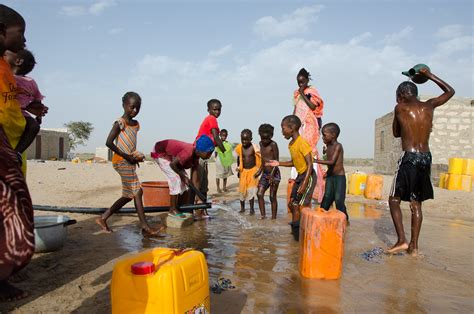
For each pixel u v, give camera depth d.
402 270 4.39
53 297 3.46
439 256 5.00
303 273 4.09
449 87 5.09
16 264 1.86
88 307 3.27
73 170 18.09
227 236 5.93
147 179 14.88
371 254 5.01
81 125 62.00
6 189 1.90
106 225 6.08
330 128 6.53
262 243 5.50
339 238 4.02
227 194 11.47
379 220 7.49
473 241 5.88
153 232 5.88
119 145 5.75
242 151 8.21
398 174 5.10
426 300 3.54
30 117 3.86
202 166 7.93
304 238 4.09
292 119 6.18
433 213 8.50
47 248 4.76
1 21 2.29
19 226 1.89
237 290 3.69
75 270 4.18
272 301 3.44
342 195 6.67
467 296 3.65
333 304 3.40
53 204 8.23
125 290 2.52
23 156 3.94
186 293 2.56
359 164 42.84
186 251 2.88
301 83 8.23
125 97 5.80
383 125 24.03
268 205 9.42
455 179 13.52
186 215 6.87
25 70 3.90
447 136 20.67
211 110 7.34
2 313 3.13
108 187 11.59
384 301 3.50
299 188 5.98
